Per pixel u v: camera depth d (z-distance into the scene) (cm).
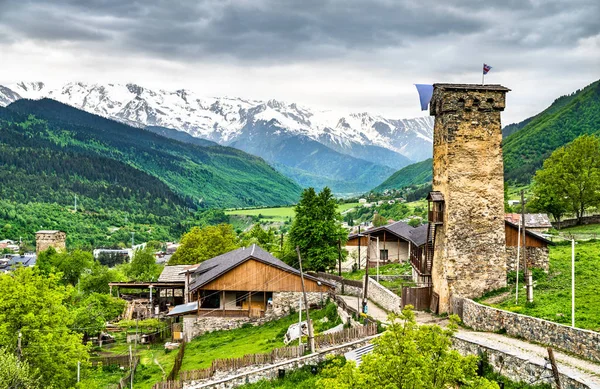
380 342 3203
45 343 5422
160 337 8531
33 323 5484
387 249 10331
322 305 7906
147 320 9412
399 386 3027
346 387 3086
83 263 14050
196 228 14062
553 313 5088
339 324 6431
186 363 6581
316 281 8088
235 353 6475
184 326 8088
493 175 6316
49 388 4966
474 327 5447
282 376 5234
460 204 6259
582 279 6250
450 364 3092
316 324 6919
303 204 9750
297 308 8031
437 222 6438
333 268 10044
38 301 5691
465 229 6253
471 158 6300
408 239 9438
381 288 7194
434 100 6650
